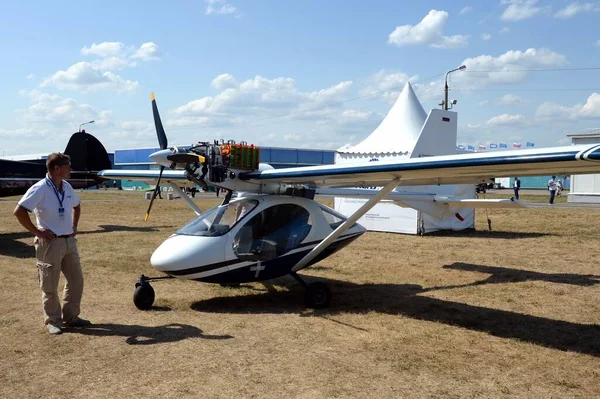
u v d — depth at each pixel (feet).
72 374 13.21
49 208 15.90
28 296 21.77
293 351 15.25
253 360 14.40
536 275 28.14
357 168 19.12
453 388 12.71
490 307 21.22
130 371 13.44
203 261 19.61
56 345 15.44
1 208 75.25
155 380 12.87
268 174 21.06
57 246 16.26
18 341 15.80
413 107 50.60
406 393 12.33
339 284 25.84
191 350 15.14
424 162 17.62
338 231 21.29
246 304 21.27
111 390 12.24
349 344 16.03
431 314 19.98
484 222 56.24
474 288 24.91
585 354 15.42
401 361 14.53
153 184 31.17
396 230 47.16
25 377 13.00
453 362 14.55
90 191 155.94
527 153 15.20
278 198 22.24
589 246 38.96
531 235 45.47
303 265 22.03
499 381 13.21
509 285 25.59
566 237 44.01
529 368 14.20
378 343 16.17
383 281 26.58
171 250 19.65
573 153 14.21
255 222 21.04
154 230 48.73
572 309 20.93
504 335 17.25
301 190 23.52
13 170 47.26
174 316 19.04
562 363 14.64
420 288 24.97
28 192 15.57
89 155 53.67
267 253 20.94
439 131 38.93
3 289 23.07
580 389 12.80
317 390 12.41
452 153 40.24
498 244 40.16
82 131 53.06
